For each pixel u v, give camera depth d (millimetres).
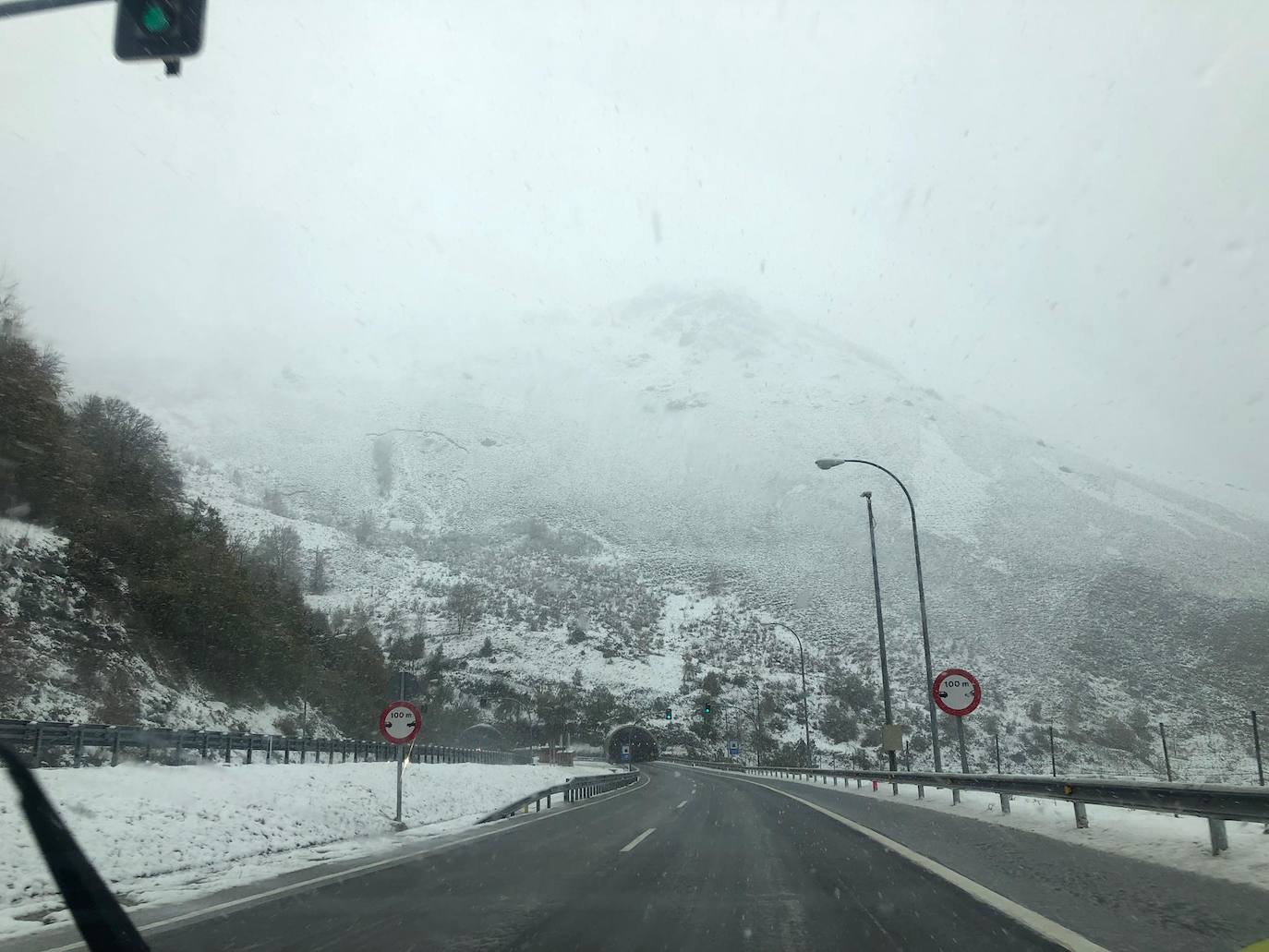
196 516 49562
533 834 15734
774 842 13977
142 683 36188
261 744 26484
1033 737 64938
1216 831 9617
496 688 107875
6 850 9109
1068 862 10273
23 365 36406
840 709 90500
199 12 7164
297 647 53281
